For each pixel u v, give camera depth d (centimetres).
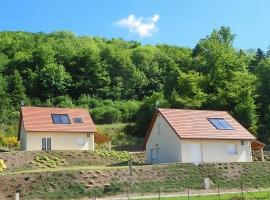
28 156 4528
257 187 3766
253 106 6612
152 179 3681
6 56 11500
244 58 8400
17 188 3372
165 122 4559
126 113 8344
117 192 3412
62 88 9744
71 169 3778
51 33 14362
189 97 7238
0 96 8788
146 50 12012
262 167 4219
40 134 5059
